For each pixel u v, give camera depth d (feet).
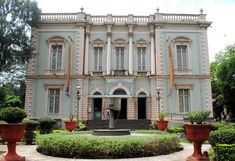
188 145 53.42
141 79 100.17
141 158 36.19
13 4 92.22
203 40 102.17
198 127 31.76
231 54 120.47
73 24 102.63
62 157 37.63
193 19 103.71
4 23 89.86
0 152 43.60
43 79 99.55
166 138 42.04
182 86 98.89
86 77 99.50
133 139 38.11
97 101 100.32
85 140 37.50
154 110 96.84
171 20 102.47
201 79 99.81
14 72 119.65
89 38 103.45
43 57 100.89
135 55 102.53
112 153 36.83
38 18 98.73
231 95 114.83
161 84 98.53
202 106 97.96
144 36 103.60
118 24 103.30
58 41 101.71
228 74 109.70
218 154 29.04
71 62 100.27
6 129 32.65
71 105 97.55
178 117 96.12
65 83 99.19
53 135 43.45
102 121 92.79
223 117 146.82
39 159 35.88
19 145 56.39
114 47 102.89
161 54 100.58
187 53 101.96
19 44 92.53
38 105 97.76
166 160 34.55
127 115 96.84
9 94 124.36
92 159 35.78
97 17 105.09
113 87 98.22
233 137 30.22
